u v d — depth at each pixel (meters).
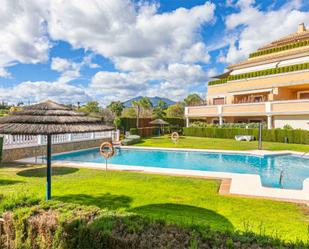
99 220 3.43
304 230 5.23
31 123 6.50
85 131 6.75
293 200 7.38
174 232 3.17
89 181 9.49
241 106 30.05
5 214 3.81
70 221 3.41
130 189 8.41
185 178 10.20
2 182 9.12
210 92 38.62
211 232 3.17
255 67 35.69
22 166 12.40
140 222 3.43
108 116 37.84
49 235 3.47
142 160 17.83
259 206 6.82
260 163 16.88
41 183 9.05
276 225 5.50
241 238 3.03
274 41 39.59
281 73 28.83
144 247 2.84
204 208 6.62
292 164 16.47
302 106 24.94
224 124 31.78
